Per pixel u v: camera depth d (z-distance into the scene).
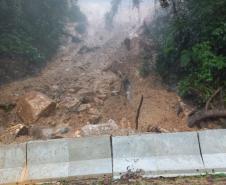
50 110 10.17
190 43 11.38
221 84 10.16
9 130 9.31
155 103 10.89
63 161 7.46
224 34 10.21
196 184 6.56
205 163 7.21
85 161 7.44
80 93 11.46
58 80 12.87
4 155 7.58
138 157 7.40
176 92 11.12
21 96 10.91
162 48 12.68
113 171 7.21
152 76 12.41
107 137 7.61
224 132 7.54
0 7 14.32
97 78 12.51
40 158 7.50
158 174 7.11
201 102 10.01
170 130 9.28
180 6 12.23
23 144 7.63
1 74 12.71
